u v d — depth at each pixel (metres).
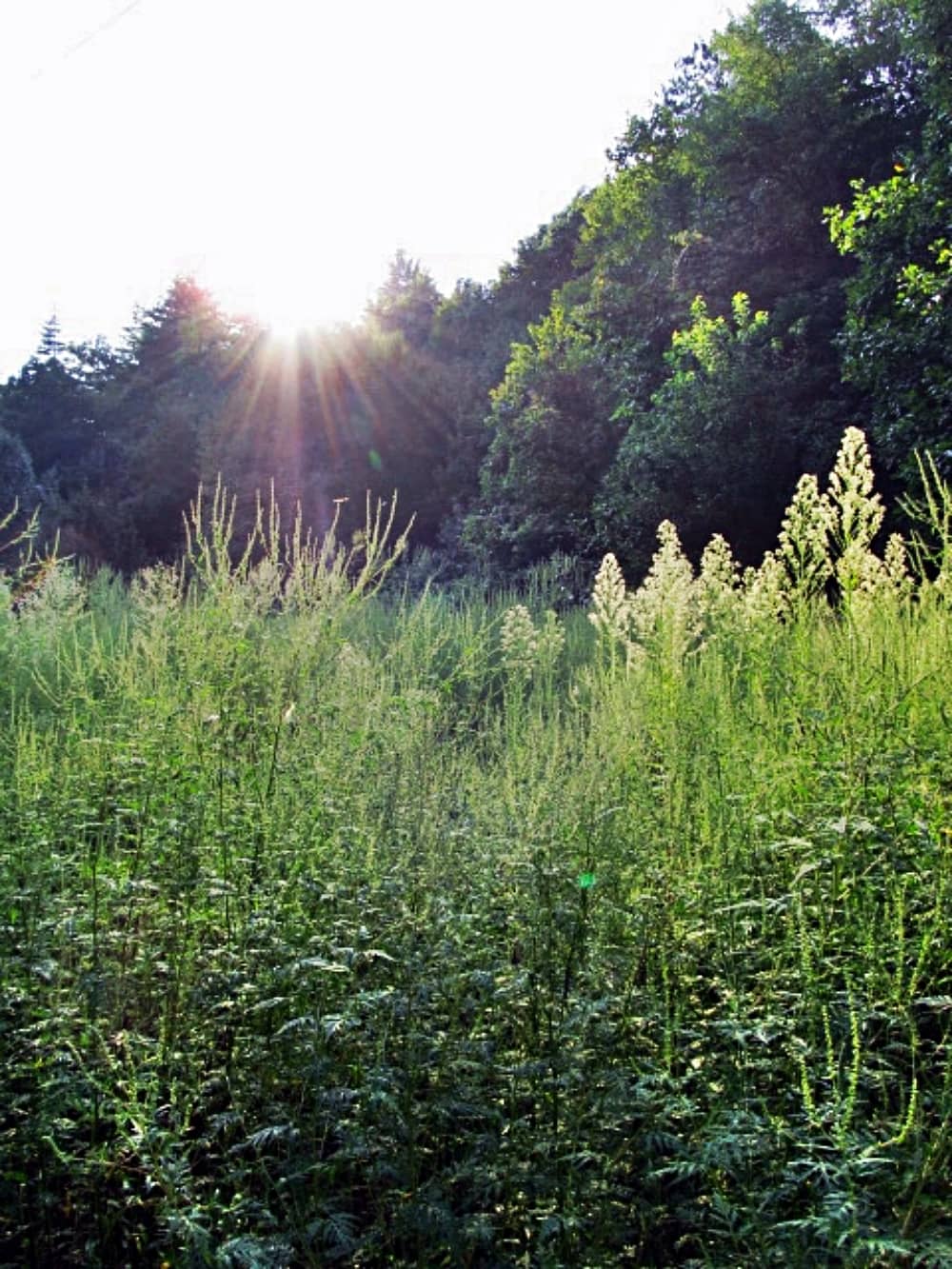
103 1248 3.19
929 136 12.79
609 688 5.31
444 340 37.19
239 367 35.84
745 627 5.46
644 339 19.58
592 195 28.17
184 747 4.31
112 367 63.16
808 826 3.82
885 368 12.27
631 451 16.53
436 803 3.90
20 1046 3.37
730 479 15.32
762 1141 2.80
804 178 18.78
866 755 3.80
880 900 3.72
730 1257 2.78
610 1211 2.90
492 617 12.80
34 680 7.24
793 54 19.42
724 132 19.58
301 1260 3.00
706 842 3.99
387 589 16.33
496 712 7.00
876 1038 3.26
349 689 4.80
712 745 4.51
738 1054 3.20
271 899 3.58
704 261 19.38
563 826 3.58
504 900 3.62
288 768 4.23
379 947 3.40
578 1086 3.07
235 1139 3.36
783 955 3.49
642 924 3.54
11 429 44.88
